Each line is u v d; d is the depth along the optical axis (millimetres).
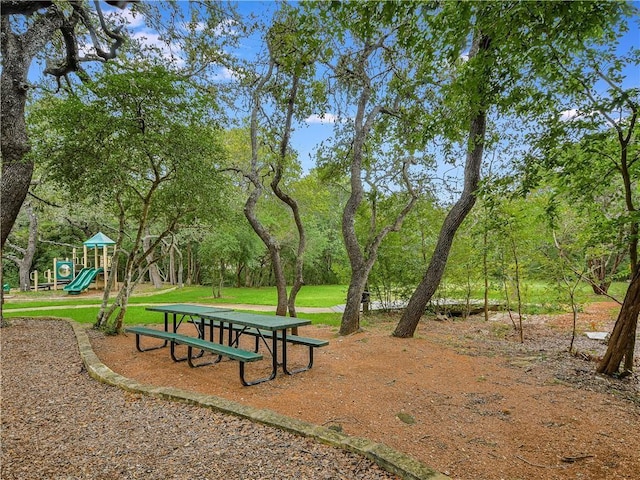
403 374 5391
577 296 8031
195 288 25250
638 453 3381
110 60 7066
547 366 6102
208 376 5129
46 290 22703
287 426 3273
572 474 3053
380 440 3529
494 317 11930
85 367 5254
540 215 6535
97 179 6293
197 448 2994
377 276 11867
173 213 7871
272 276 31266
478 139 6191
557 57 4219
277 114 9367
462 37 3387
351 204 8695
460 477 2988
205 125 7066
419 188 9773
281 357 6211
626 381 5445
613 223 5414
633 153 5453
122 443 3094
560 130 4926
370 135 9594
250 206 9070
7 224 7934
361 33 3703
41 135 6500
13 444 3096
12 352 6051
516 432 3791
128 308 12547
